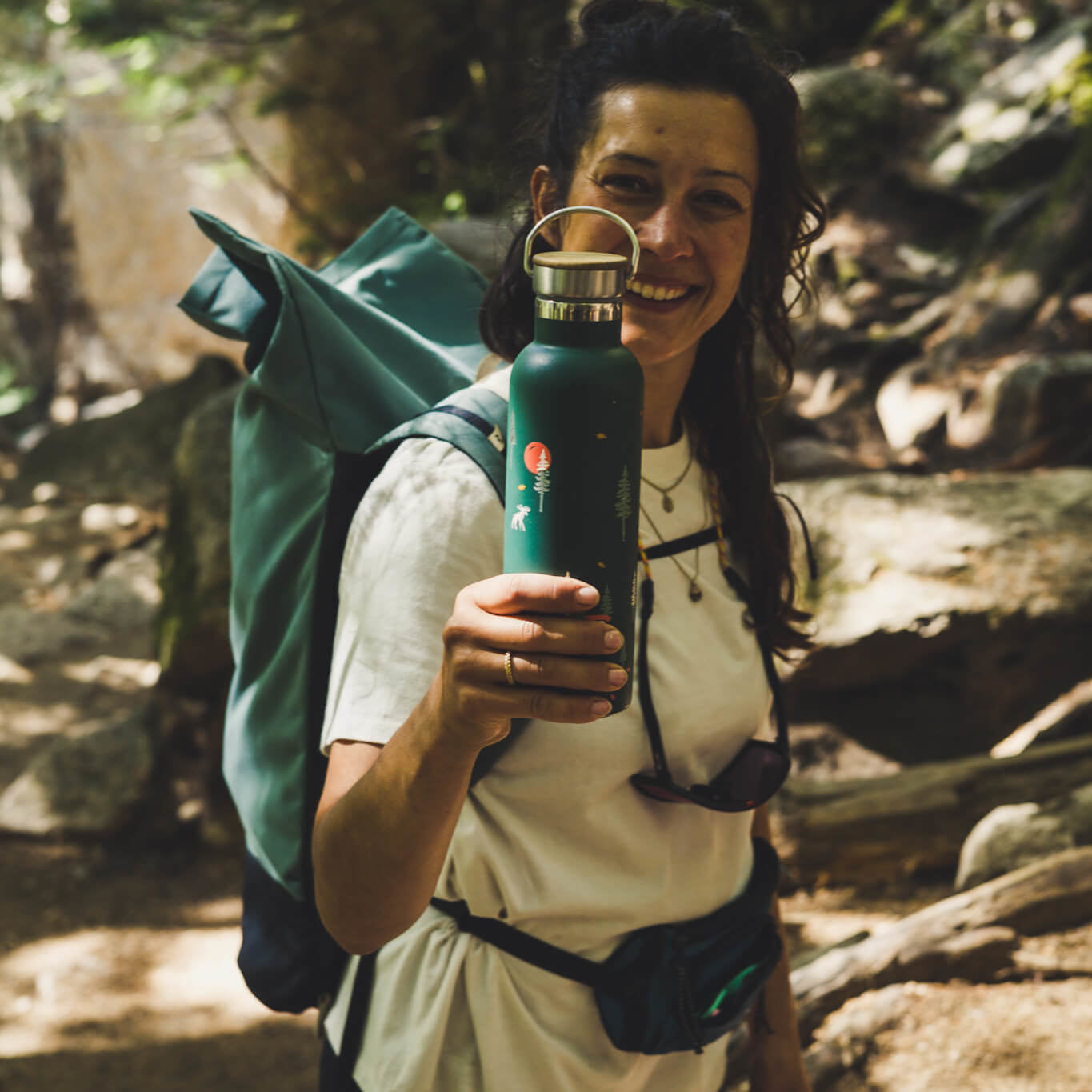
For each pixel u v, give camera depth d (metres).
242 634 1.51
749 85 1.27
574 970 1.32
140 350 13.08
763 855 1.57
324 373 1.41
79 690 5.93
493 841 1.30
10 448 11.42
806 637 1.54
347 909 1.13
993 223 6.60
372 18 9.75
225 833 4.42
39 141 13.18
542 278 0.96
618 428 0.96
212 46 9.31
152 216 12.57
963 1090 2.29
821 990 2.51
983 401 5.62
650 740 1.31
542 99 1.42
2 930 3.97
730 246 1.26
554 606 0.93
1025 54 7.45
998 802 3.38
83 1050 3.31
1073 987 2.51
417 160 10.20
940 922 2.62
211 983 3.63
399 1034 1.34
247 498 1.51
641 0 1.41
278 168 10.67
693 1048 1.36
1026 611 3.66
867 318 6.78
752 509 1.49
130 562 7.13
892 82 7.67
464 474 1.22
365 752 1.19
